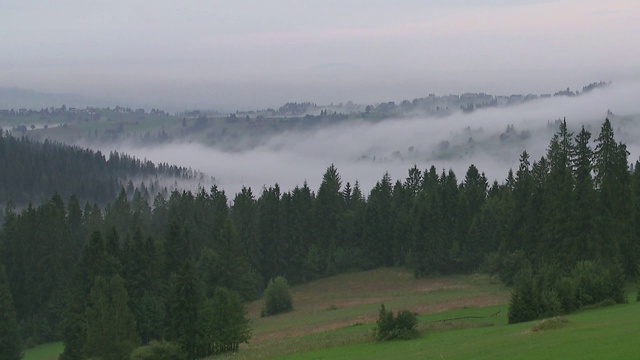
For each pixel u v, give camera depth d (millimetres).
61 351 94938
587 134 100250
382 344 54125
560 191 96375
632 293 75750
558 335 43750
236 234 128250
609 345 37031
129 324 71750
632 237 91562
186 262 69625
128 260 94250
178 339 67375
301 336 72625
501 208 128375
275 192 161375
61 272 113688
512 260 101812
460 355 41812
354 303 105625
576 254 91188
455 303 86312
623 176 92938
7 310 83750
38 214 120688
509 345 42469
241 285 122812
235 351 66188
